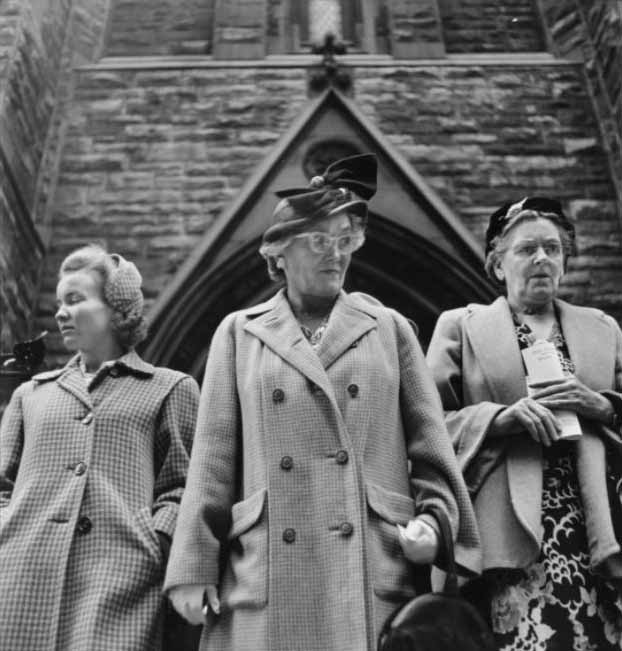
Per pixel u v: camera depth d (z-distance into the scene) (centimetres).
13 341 841
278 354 301
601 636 293
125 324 356
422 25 1140
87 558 299
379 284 923
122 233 958
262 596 265
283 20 1181
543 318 354
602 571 293
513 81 1062
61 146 1020
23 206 885
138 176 993
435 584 316
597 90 1051
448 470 288
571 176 988
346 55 1132
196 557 272
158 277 927
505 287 385
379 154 957
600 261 932
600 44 1056
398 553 274
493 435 320
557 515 309
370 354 302
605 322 356
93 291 355
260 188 942
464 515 285
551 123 1027
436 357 351
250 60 1106
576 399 317
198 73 1071
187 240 950
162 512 312
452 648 251
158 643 296
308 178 953
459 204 968
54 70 1066
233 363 311
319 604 263
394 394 301
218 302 909
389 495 282
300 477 279
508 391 332
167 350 873
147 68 1079
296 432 285
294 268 318
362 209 326
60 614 289
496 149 1005
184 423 339
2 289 820
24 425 338
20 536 304
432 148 1004
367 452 286
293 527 273
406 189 938
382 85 1052
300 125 973
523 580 299
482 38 1171
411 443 300
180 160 1003
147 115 1039
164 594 293
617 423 321
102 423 324
